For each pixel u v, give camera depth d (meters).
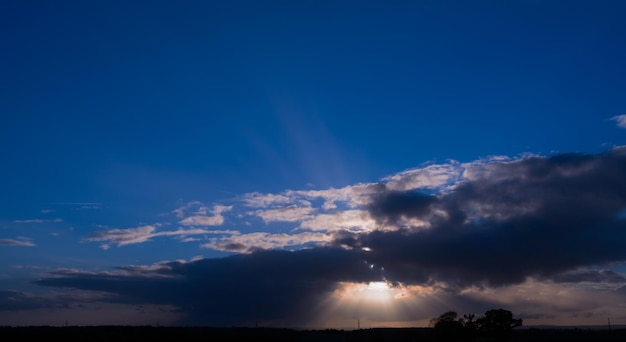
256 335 163.50
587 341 128.75
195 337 155.75
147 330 192.75
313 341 139.12
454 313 109.06
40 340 142.38
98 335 158.25
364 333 155.75
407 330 158.25
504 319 106.88
